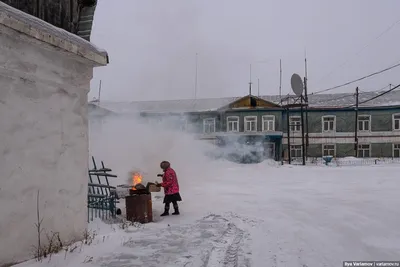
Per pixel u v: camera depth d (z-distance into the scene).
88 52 5.74
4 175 4.48
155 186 8.08
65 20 6.12
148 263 4.68
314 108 39.94
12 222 4.57
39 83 5.07
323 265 4.54
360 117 39.78
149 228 6.88
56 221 5.30
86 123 6.11
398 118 38.97
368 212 7.69
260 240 5.93
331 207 8.62
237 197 11.29
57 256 4.88
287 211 8.54
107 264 4.63
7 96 4.55
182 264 4.65
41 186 5.04
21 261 4.66
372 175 17.86
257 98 39.81
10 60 4.57
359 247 5.21
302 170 23.52
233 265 4.66
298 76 31.34
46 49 5.16
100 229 6.64
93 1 6.48
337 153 39.72
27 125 4.84
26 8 5.29
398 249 4.98
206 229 6.75
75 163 5.76
